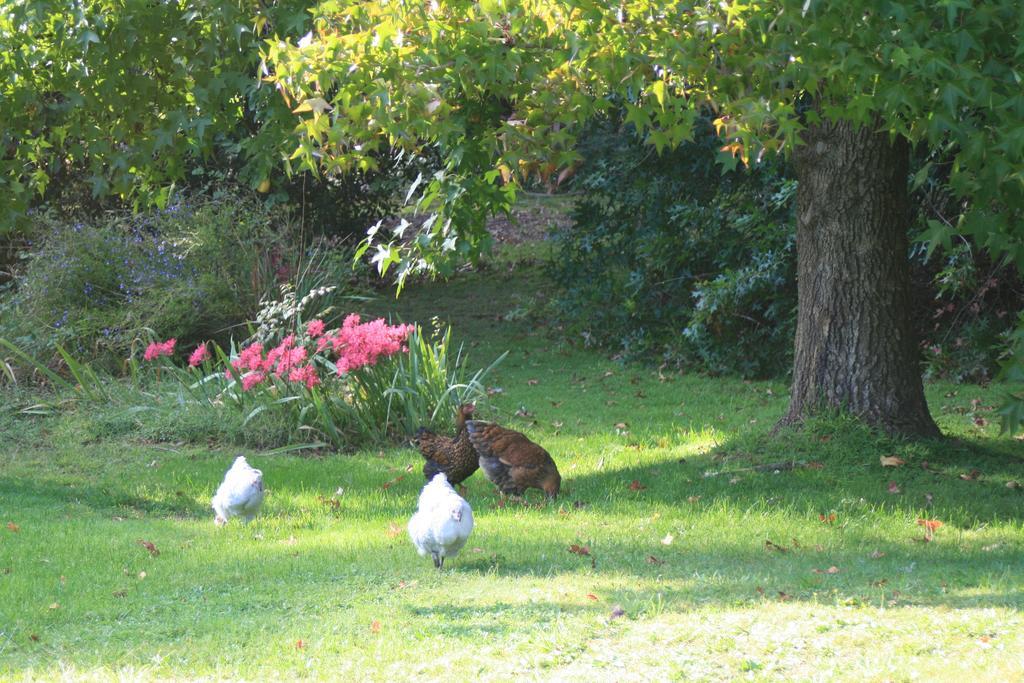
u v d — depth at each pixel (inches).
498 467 472.4
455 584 335.9
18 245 826.2
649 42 295.9
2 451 581.6
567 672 252.4
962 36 270.2
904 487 463.2
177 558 382.0
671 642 271.6
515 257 1134.4
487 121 348.2
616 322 861.8
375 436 602.5
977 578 333.7
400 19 291.7
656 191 837.2
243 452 585.0
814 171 510.6
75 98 359.6
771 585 327.9
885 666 247.6
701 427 633.6
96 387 671.1
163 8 358.3
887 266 510.6
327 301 788.0
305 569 360.5
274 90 350.3
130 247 769.6
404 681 250.5
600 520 434.0
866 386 511.8
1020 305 749.9
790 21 283.6
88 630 300.4
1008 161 269.0
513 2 301.4
